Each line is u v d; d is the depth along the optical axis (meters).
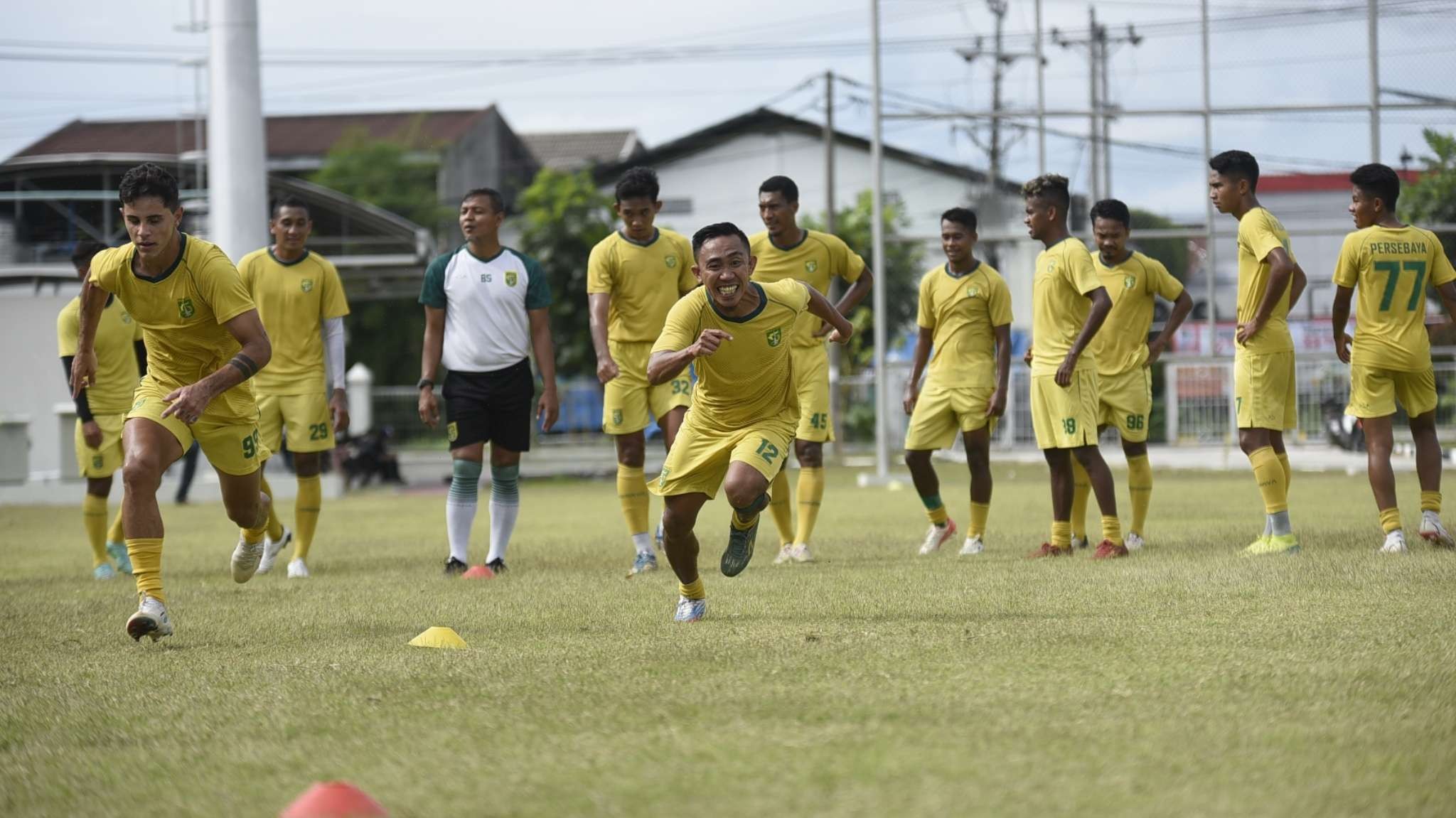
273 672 9.88
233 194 42.03
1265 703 7.95
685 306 11.65
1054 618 11.41
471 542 23.30
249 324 11.84
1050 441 17.52
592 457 57.53
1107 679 8.71
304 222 18.44
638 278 18.17
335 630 12.09
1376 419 16.17
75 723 8.47
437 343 18.03
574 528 25.92
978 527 18.75
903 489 37.03
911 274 70.62
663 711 8.08
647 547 17.56
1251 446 16.59
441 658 10.19
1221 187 16.97
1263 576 13.61
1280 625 10.64
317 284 18.41
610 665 9.63
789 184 19.02
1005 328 18.89
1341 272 16.38
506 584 15.59
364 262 52.84
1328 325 47.41
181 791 6.87
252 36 42.41
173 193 11.60
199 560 20.47
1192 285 43.69
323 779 6.96
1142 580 13.87
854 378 58.16
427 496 43.75
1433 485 16.19
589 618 12.37
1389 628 10.28
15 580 18.06
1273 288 16.25
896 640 10.41
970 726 7.52
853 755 6.96
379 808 6.23
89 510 18.98
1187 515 23.98
